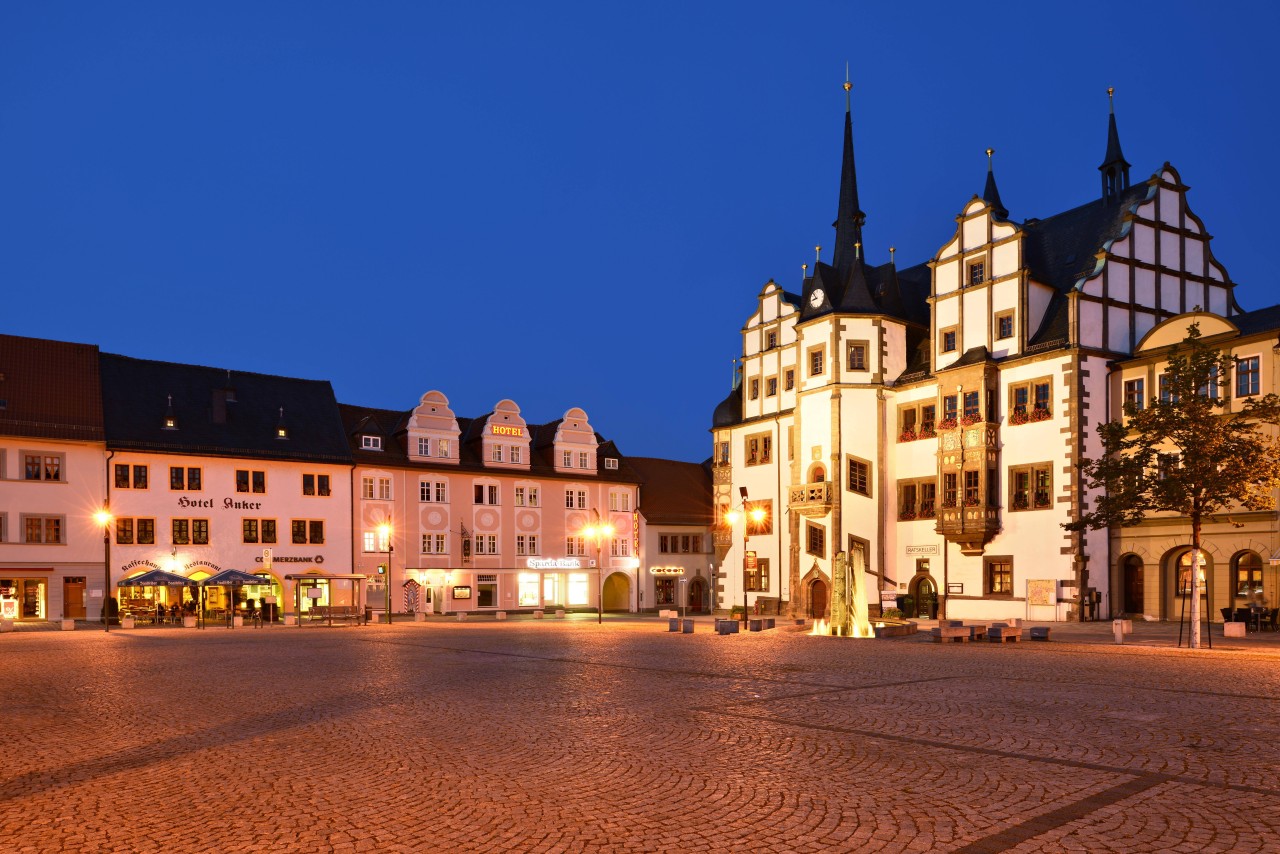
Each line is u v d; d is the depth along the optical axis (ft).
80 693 64.39
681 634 126.72
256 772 38.34
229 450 192.85
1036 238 178.91
